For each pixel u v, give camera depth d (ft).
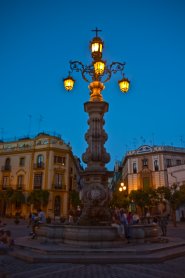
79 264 22.71
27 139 154.20
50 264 22.71
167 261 24.04
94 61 36.91
